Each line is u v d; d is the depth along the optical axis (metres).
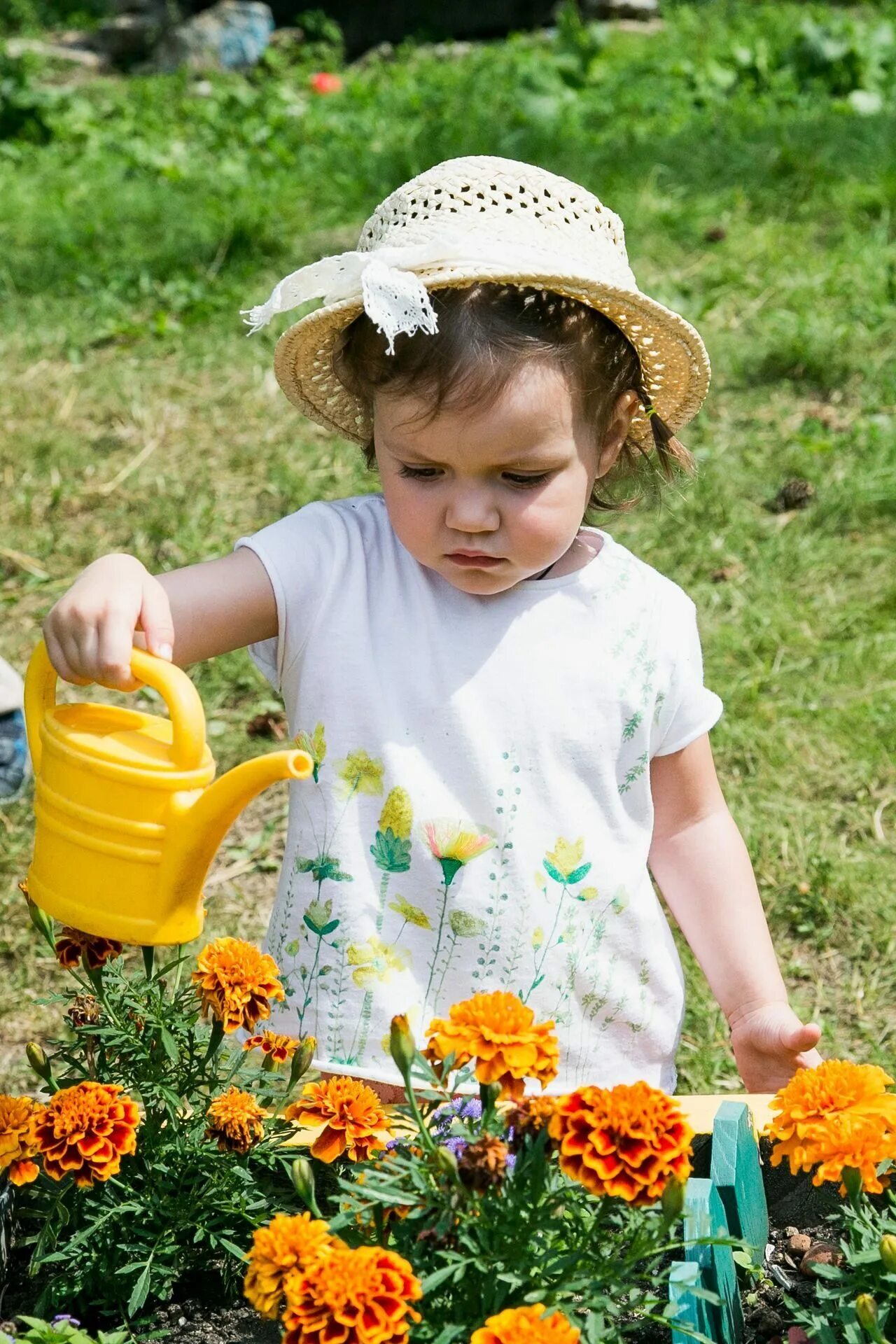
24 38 12.51
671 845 2.01
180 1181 1.53
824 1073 1.41
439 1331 1.29
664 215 6.32
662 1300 1.34
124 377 5.32
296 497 4.41
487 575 1.79
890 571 3.93
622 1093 1.26
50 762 1.45
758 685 3.48
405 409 1.70
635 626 1.94
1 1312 1.54
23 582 4.11
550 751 1.87
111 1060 1.66
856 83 8.69
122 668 1.52
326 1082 1.49
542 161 7.18
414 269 1.74
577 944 1.87
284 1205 1.56
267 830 3.20
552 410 1.71
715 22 10.88
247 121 9.16
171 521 4.31
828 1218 1.49
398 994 1.84
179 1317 1.54
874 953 2.77
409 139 7.98
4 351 5.59
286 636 1.90
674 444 2.11
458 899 1.84
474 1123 1.39
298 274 1.78
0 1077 2.49
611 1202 1.30
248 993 1.51
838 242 6.12
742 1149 1.56
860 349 5.02
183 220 6.98
